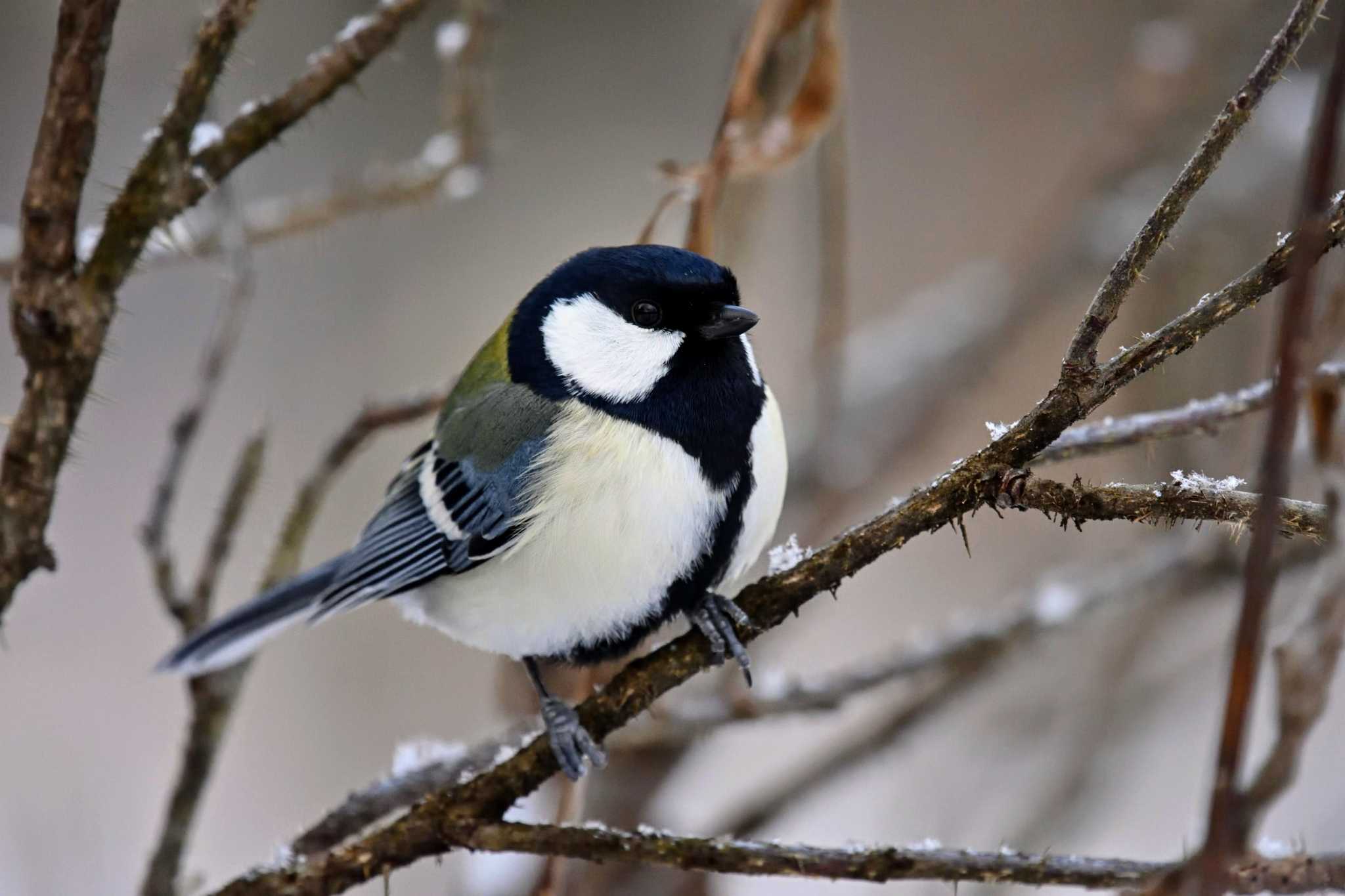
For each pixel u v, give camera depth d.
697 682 9.74
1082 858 5.02
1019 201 16.12
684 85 16.58
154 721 12.90
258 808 12.77
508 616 7.36
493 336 8.09
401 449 15.00
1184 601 10.30
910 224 16.25
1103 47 16.33
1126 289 4.65
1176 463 10.59
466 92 9.12
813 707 8.10
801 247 13.38
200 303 15.20
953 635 8.52
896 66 16.80
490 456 7.32
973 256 16.00
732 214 9.80
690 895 9.27
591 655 7.54
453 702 13.76
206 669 7.19
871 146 16.55
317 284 15.52
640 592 7.09
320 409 15.00
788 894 10.00
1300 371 3.29
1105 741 10.37
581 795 6.98
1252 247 12.25
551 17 16.67
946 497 5.05
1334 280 6.32
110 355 5.57
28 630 13.61
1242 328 11.12
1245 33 13.56
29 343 5.20
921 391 13.52
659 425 7.04
